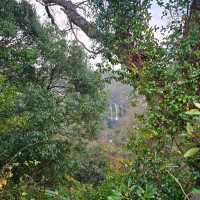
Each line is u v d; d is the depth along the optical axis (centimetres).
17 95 1397
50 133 1599
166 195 472
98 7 1089
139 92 712
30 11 2108
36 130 1552
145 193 382
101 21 1076
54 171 1595
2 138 1425
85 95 2147
